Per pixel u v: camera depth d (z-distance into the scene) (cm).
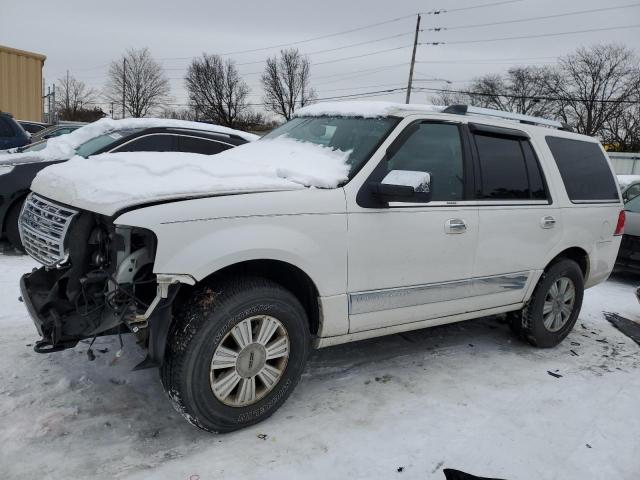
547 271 459
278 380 315
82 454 277
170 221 266
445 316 397
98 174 302
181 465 274
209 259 273
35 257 322
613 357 468
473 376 404
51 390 335
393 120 369
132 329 276
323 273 318
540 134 461
